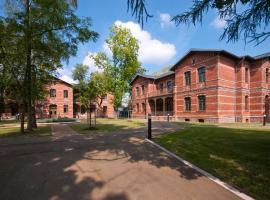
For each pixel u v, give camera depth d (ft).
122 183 16.67
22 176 18.48
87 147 31.81
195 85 98.32
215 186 15.83
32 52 54.24
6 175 18.80
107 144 34.24
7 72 52.42
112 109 187.73
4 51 48.91
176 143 33.53
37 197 14.21
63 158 24.90
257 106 92.53
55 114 158.51
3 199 13.98
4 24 45.37
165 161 23.16
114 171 19.72
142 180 17.30
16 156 26.30
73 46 52.54
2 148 32.01
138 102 150.00
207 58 92.58
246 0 16.99
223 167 20.22
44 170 20.17
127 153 27.30
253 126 65.21
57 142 37.06
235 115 92.79
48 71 62.03
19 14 46.14
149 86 137.59
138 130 55.72
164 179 17.48
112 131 54.60
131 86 160.35
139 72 153.07
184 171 19.52
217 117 86.79
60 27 49.44
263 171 18.72
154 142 35.55
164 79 130.11
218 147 29.27
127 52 134.72
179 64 108.99
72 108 164.55
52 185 16.30
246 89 93.61
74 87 160.86
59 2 47.06
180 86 107.96
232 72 92.99
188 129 54.29
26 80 51.96
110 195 14.47
